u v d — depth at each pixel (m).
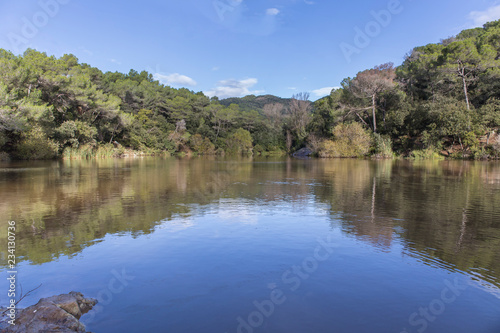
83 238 6.89
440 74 42.00
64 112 40.03
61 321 3.65
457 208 10.12
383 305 4.14
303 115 70.38
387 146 45.66
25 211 9.50
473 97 43.56
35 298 4.31
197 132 75.19
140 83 84.12
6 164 27.80
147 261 5.58
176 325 3.67
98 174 20.59
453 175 20.36
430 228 7.75
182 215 9.10
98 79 56.47
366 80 47.72
